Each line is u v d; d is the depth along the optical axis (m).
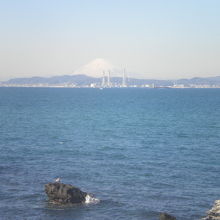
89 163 64.62
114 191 49.25
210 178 55.66
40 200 45.62
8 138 90.81
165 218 39.12
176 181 53.94
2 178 54.28
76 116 150.50
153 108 197.00
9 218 40.22
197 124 123.50
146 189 50.12
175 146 82.25
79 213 41.91
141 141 89.19
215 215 40.44
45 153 73.31
